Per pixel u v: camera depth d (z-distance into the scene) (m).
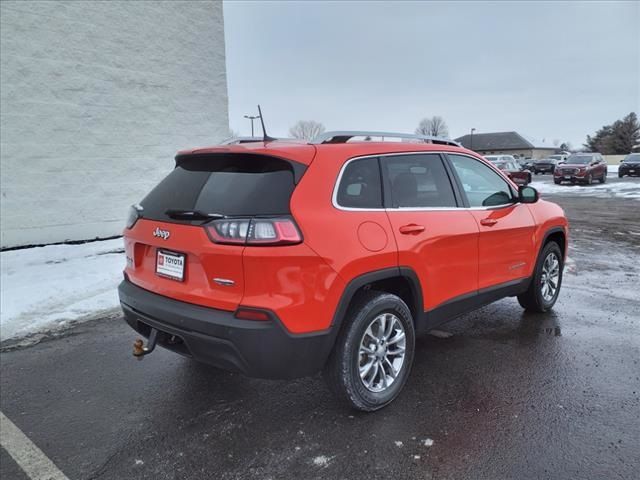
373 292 3.09
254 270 2.55
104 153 8.88
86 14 8.37
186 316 2.73
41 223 8.23
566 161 28.22
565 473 2.48
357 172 3.07
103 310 5.33
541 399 3.24
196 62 10.11
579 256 8.11
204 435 2.88
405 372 3.26
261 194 2.66
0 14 7.43
